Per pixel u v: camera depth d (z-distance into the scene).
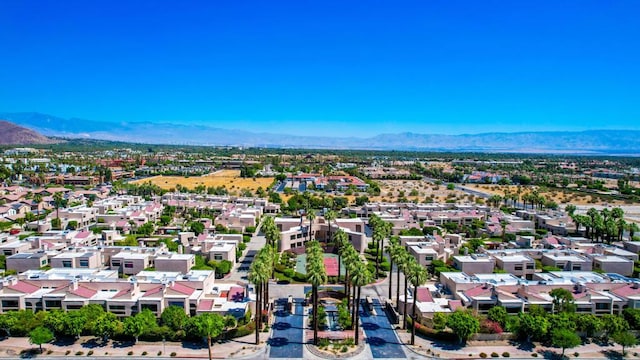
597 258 173.12
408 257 124.12
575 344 108.19
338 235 161.00
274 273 166.38
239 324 121.06
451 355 111.00
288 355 109.81
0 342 112.94
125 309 123.06
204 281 133.75
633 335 118.06
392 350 112.88
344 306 132.62
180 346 112.50
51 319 111.81
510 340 117.56
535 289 134.88
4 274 155.88
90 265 162.50
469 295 131.62
